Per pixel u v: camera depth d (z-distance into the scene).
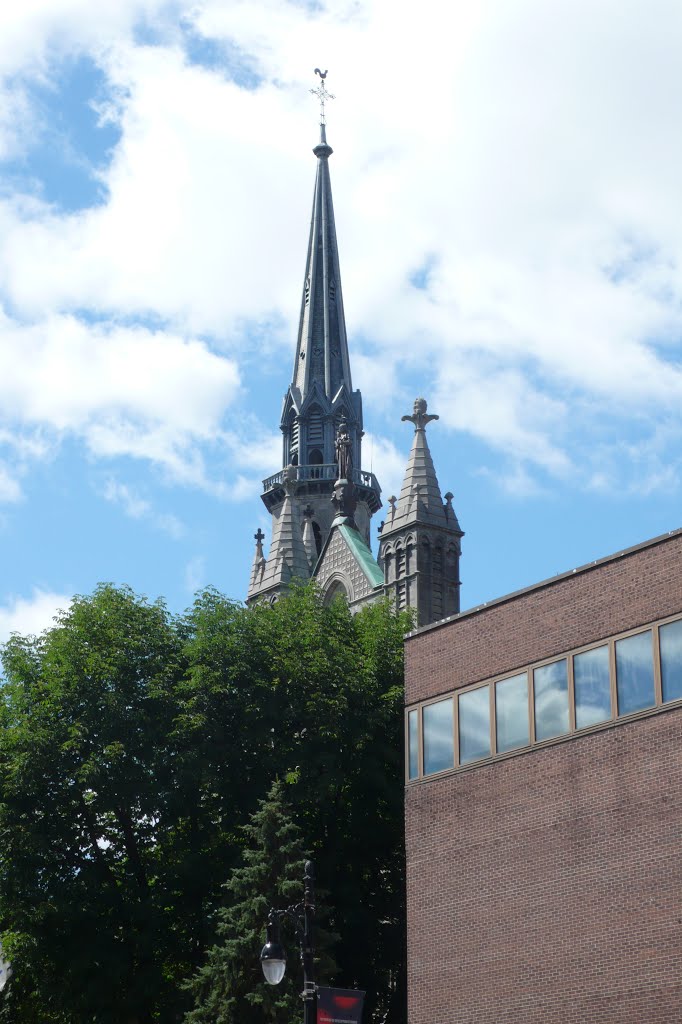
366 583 88.75
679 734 34.47
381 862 53.50
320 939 44.62
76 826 50.44
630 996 34.06
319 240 131.75
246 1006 43.16
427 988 39.06
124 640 52.34
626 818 35.19
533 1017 36.12
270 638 53.91
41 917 48.34
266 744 51.47
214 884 49.91
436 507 86.56
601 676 36.75
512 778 38.31
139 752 49.97
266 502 124.06
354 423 124.94
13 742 49.19
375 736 52.97
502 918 37.59
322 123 136.38
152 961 49.31
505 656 39.44
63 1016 51.22
